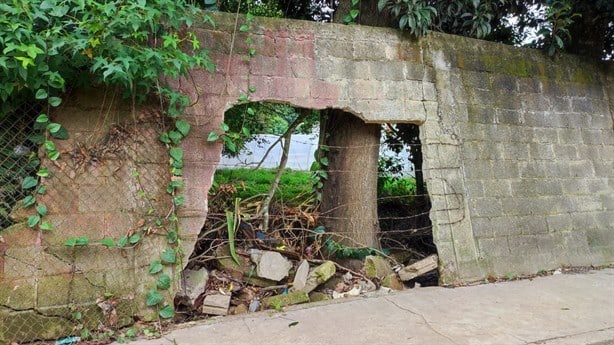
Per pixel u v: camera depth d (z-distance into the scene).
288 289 3.85
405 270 4.27
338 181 4.59
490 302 3.69
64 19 2.80
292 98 3.87
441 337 3.01
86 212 3.18
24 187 2.99
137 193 3.33
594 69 5.43
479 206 4.41
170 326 3.25
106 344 2.99
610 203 5.18
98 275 3.18
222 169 5.37
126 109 3.33
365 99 4.13
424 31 4.40
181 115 3.50
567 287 4.09
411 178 6.29
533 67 5.01
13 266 2.96
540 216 4.70
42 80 2.84
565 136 5.05
